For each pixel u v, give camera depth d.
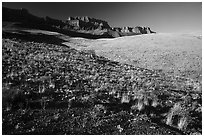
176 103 10.78
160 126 8.02
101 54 41.91
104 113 8.12
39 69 12.17
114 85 12.32
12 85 8.82
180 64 35.31
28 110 7.21
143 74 19.61
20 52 15.57
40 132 6.34
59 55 19.41
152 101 10.33
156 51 46.72
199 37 78.62
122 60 36.00
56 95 8.82
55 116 7.22
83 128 6.95
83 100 8.87
